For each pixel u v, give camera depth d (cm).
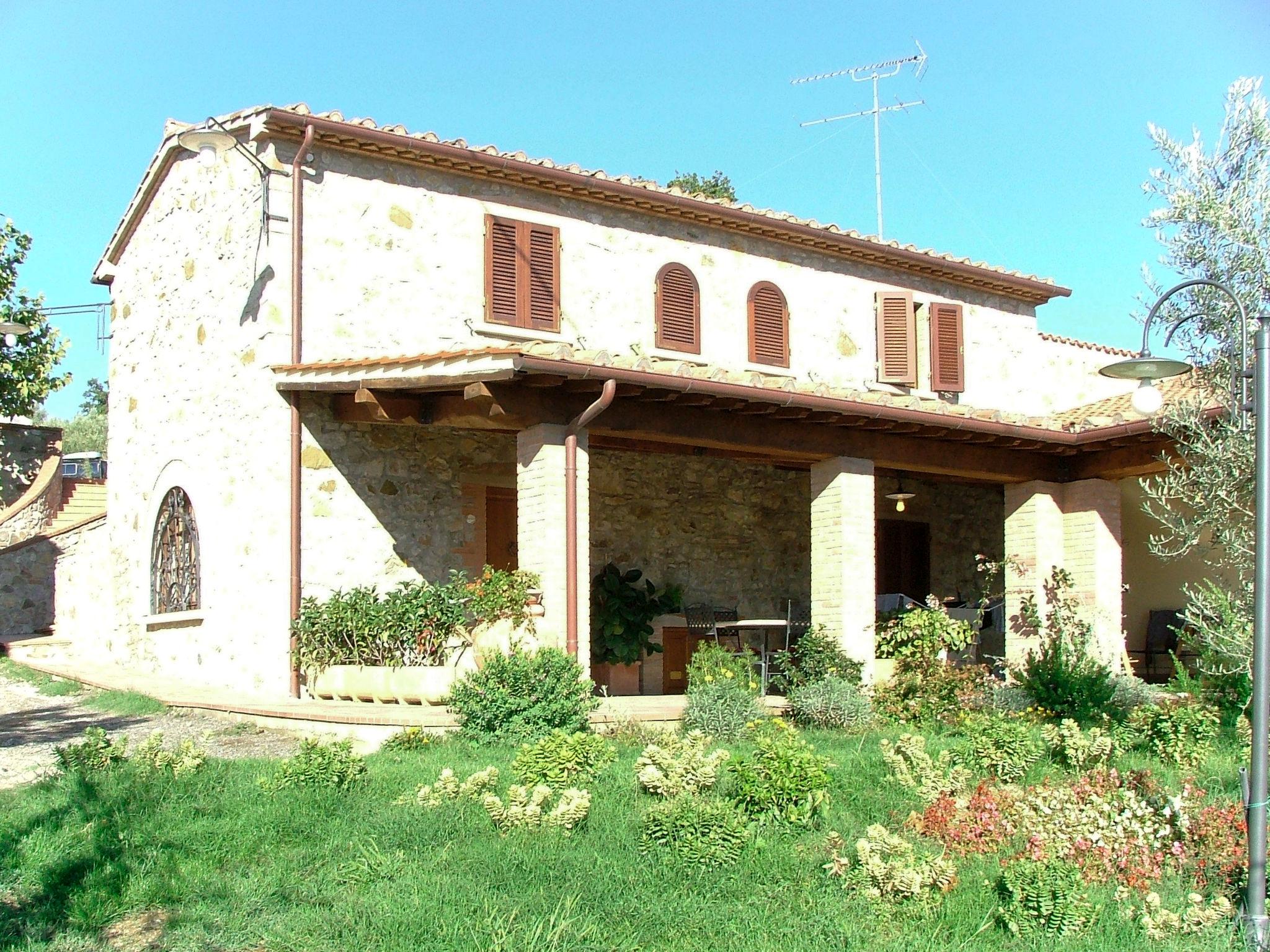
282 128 1227
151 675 1417
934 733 1090
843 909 635
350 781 810
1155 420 912
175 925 612
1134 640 1659
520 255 1389
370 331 1274
